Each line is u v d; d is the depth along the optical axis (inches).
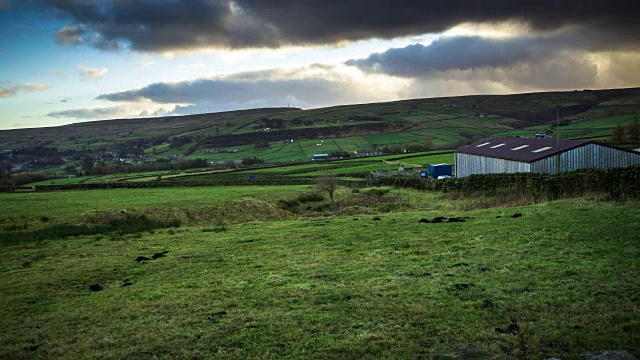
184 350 508.1
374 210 1903.3
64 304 714.8
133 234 1481.3
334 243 1034.7
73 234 1481.3
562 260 719.1
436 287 651.5
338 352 474.9
